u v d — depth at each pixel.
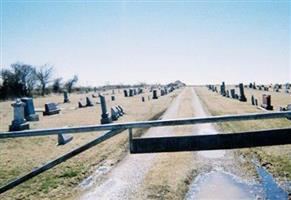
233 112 26.72
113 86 146.88
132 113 28.92
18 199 8.22
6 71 68.00
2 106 45.38
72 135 16.92
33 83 75.88
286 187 8.66
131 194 8.45
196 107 34.00
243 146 3.34
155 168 10.73
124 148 13.80
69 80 94.88
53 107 30.95
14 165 11.53
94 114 28.67
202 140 3.35
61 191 8.79
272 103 32.91
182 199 8.03
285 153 11.82
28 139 16.31
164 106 36.31
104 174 10.32
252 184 9.07
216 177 9.79
